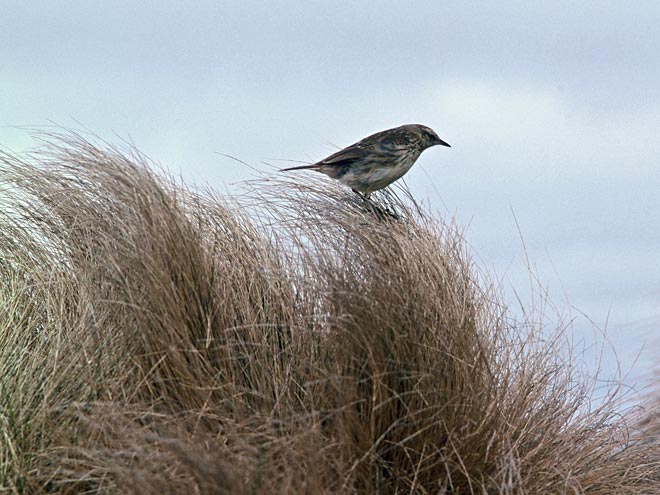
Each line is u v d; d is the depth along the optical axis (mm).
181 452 8344
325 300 11211
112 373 11141
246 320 11930
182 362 10711
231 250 12914
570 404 11867
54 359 11531
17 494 9547
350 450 9781
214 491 8070
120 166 12852
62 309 13000
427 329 10469
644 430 12203
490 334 11812
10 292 14039
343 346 10375
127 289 11344
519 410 11312
